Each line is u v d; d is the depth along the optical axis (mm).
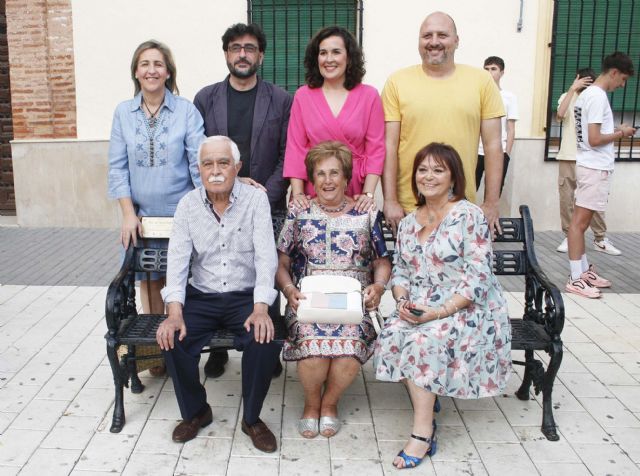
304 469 2969
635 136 7871
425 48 3471
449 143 3516
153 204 3719
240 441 3195
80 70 7633
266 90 3891
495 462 3035
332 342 3139
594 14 7445
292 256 3547
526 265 3674
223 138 3164
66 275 5965
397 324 3191
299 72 7719
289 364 4078
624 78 5477
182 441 3168
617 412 3512
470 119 3523
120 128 3684
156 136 3637
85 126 7766
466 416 3465
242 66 3768
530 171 7637
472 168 3619
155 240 3672
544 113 7621
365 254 3408
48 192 7852
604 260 6598
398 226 3551
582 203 5438
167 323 3094
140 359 3463
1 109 8406
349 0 7520
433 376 3000
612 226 7801
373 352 3293
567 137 6609
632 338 4531
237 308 3299
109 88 7660
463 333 3055
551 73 7336
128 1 7480
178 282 3225
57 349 4273
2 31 8180
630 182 7695
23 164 7789
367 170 3578
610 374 3973
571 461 3045
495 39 7453
